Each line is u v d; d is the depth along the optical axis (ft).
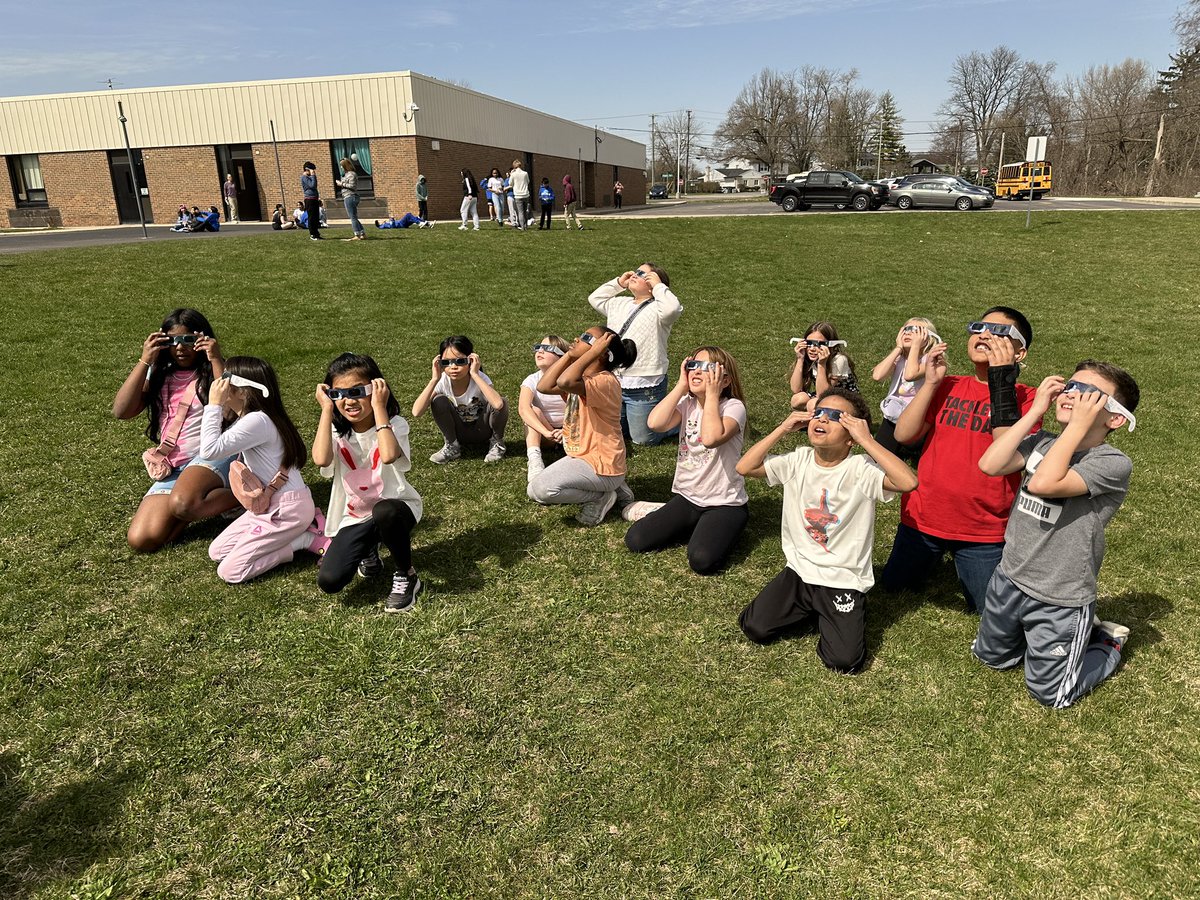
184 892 7.34
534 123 122.72
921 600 12.19
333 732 9.35
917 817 8.14
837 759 8.91
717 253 53.98
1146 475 16.97
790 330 31.96
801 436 19.69
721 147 315.37
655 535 13.56
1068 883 7.39
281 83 88.79
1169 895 7.22
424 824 8.11
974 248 56.49
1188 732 9.26
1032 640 9.57
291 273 41.42
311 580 12.67
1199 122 182.91
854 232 66.59
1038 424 9.97
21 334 27.94
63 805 8.25
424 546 13.92
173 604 11.86
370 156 89.92
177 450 14.07
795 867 7.59
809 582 10.59
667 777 8.67
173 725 9.41
